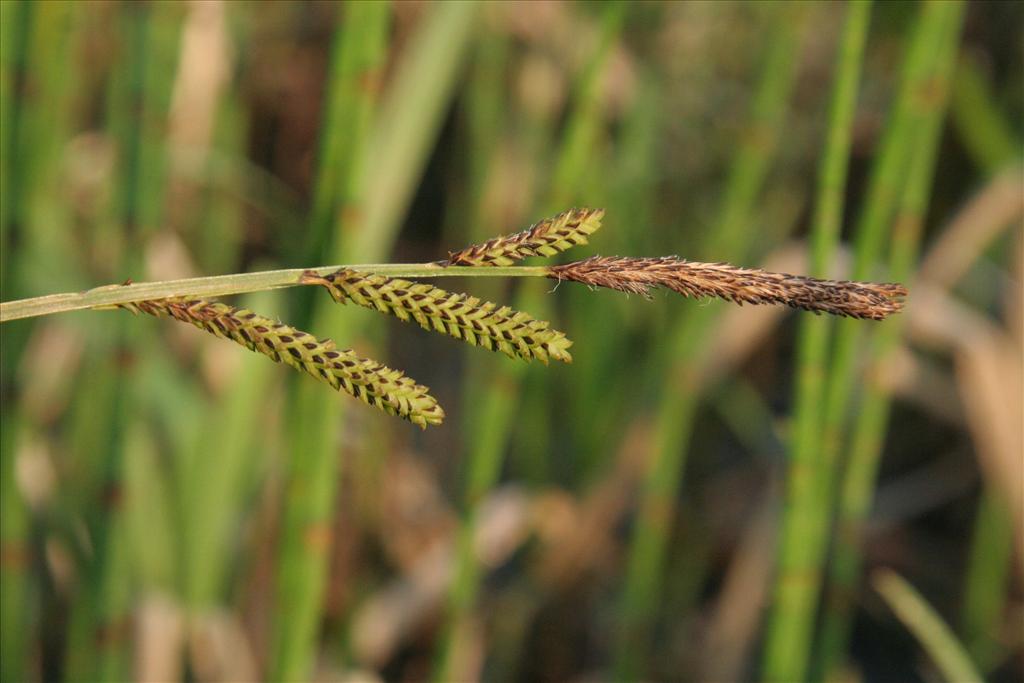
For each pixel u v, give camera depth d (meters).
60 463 0.72
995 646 0.88
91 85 0.80
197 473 0.64
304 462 0.52
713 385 0.81
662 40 0.99
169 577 0.64
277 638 0.54
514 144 0.92
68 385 0.74
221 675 0.68
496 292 0.94
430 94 0.56
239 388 0.63
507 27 0.89
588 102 0.59
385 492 0.86
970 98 0.90
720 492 0.98
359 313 0.53
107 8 0.78
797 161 1.01
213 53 0.79
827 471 0.56
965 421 0.87
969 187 1.03
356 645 0.77
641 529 0.74
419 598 0.81
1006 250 0.97
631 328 0.93
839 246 0.85
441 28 0.56
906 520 1.01
